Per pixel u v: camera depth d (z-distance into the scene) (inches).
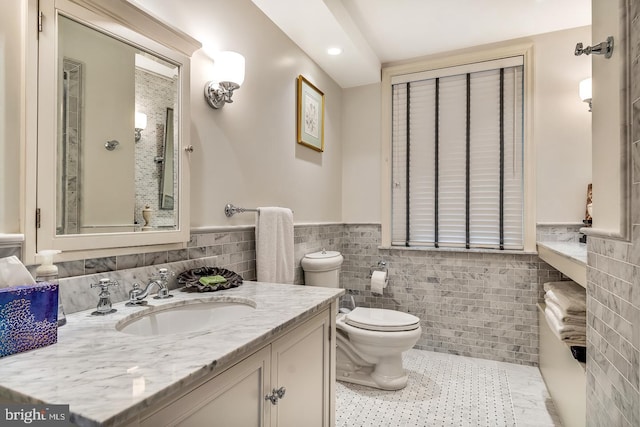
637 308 32.0
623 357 35.0
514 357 100.3
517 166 103.7
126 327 39.7
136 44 48.2
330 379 53.9
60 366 26.4
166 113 53.2
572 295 70.4
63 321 36.5
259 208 71.1
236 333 34.8
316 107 102.7
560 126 97.3
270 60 81.0
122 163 47.1
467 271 105.7
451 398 79.4
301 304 46.7
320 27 84.3
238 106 70.5
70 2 40.3
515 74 103.7
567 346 65.5
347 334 86.4
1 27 35.2
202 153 61.4
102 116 44.6
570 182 96.4
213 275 57.3
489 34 99.7
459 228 110.7
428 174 114.8
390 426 68.1
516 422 69.5
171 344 31.4
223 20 66.1
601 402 40.9
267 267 70.6
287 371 41.7
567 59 97.0
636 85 32.2
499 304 102.1
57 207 39.4
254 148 75.4
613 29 37.7
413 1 83.9
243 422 33.6
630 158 33.4
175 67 54.8
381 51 110.0
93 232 43.2
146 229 50.0
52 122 38.6
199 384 28.1
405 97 117.6
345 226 122.0
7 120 35.5
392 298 115.0
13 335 28.4
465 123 109.9
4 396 23.0
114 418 19.8
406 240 117.4
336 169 118.7
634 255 32.6
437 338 109.0
